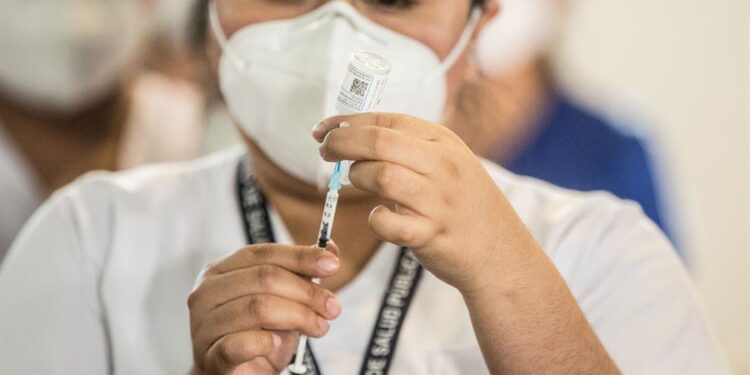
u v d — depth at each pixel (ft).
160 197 8.84
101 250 8.66
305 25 8.20
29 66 12.85
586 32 14.52
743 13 14.66
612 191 12.87
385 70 6.81
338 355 8.30
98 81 13.05
